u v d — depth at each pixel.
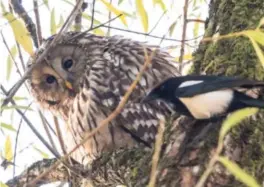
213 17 6.27
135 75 8.07
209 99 5.51
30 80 8.94
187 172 5.07
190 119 5.62
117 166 6.86
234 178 4.91
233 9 6.10
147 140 7.74
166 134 5.54
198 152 5.16
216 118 5.53
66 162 7.05
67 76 8.63
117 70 8.12
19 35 6.54
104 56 8.35
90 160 7.70
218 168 4.94
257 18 5.98
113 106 7.86
